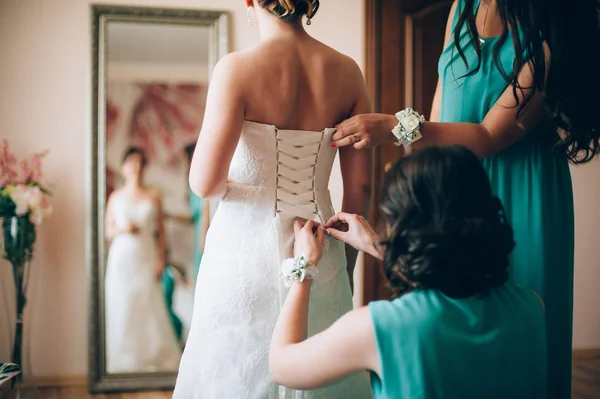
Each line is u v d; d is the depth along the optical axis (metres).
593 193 4.66
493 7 1.86
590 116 1.73
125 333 4.02
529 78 1.76
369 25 4.16
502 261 1.24
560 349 1.88
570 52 1.68
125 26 4.01
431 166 1.23
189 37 4.05
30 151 3.96
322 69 1.80
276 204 1.77
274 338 1.41
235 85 1.68
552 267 1.86
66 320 4.04
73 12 3.98
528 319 1.26
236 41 4.10
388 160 4.18
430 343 1.19
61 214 4.01
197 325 1.82
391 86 4.18
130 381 4.01
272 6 1.73
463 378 1.19
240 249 1.76
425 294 1.25
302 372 1.30
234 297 1.75
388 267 1.26
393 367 1.20
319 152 1.81
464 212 1.22
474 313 1.22
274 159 1.76
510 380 1.22
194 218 4.10
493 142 1.81
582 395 3.79
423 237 1.20
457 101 1.96
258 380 1.74
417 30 4.19
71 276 4.03
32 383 3.83
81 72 4.00
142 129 4.04
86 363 4.06
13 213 3.70
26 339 4.00
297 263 1.49
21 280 3.76
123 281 4.03
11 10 3.93
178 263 4.09
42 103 3.97
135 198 4.04
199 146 1.70
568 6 1.68
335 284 1.80
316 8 1.78
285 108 1.75
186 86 4.06
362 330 1.24
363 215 1.95
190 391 1.82
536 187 1.86
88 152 3.99
